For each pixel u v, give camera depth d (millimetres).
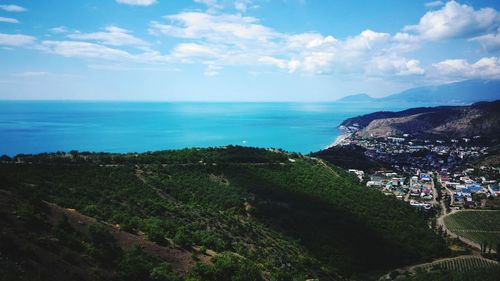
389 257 112375
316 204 131125
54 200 67875
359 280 97250
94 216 65312
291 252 92188
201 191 122812
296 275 77438
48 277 41250
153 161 141625
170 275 51344
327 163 193000
